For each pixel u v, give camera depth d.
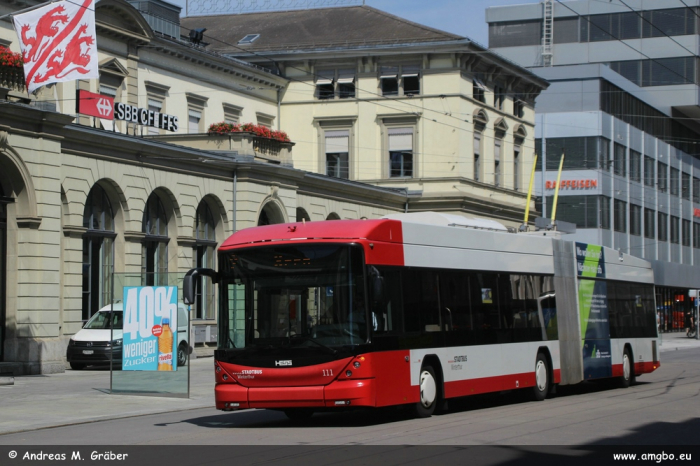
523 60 86.12
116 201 32.59
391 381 15.62
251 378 15.47
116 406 19.77
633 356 25.86
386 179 50.94
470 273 18.55
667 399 20.88
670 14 82.31
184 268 35.31
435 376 17.17
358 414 18.17
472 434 14.07
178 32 44.56
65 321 30.23
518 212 57.38
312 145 51.59
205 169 36.38
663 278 73.81
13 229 27.59
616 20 83.94
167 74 41.72
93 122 35.47
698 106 81.81
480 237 19.06
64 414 18.19
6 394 22.17
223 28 55.91
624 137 72.81
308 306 15.41
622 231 72.12
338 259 15.42
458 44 49.62
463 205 50.38
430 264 17.25
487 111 53.72
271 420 17.23
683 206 85.38
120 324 30.20
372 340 15.23
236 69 46.72
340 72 51.56
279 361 15.32
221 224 37.62
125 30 38.16
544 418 16.58
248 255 15.95
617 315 25.23
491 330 18.98
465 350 17.98
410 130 50.84
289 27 54.28
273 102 51.22
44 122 27.77
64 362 30.20
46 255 27.94
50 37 25.95
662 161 80.75
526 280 20.69
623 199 72.50
